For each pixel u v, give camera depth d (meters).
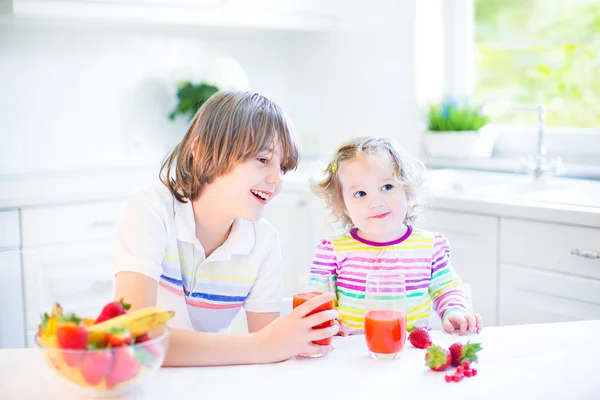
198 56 3.20
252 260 1.44
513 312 2.12
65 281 2.45
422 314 1.56
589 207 1.92
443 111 2.77
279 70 3.45
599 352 1.13
